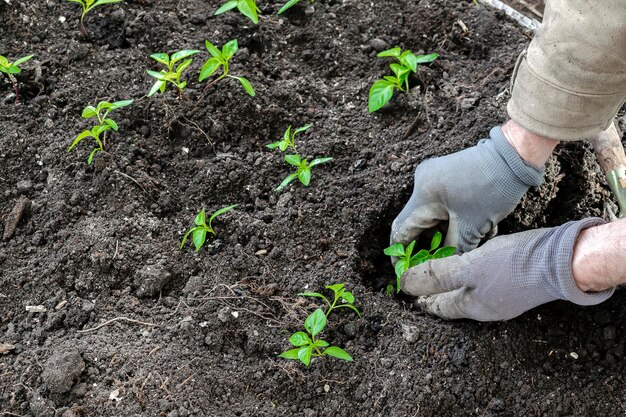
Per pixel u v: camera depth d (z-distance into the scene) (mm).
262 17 2164
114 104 1970
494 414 1866
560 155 2029
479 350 1890
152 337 1883
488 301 1831
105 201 1980
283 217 1993
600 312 1932
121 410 1820
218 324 1898
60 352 1847
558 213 2039
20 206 1961
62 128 2027
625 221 1738
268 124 2072
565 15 1739
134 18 2133
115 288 1926
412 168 2018
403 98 2090
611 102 1790
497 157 1886
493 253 1818
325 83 2125
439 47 2156
